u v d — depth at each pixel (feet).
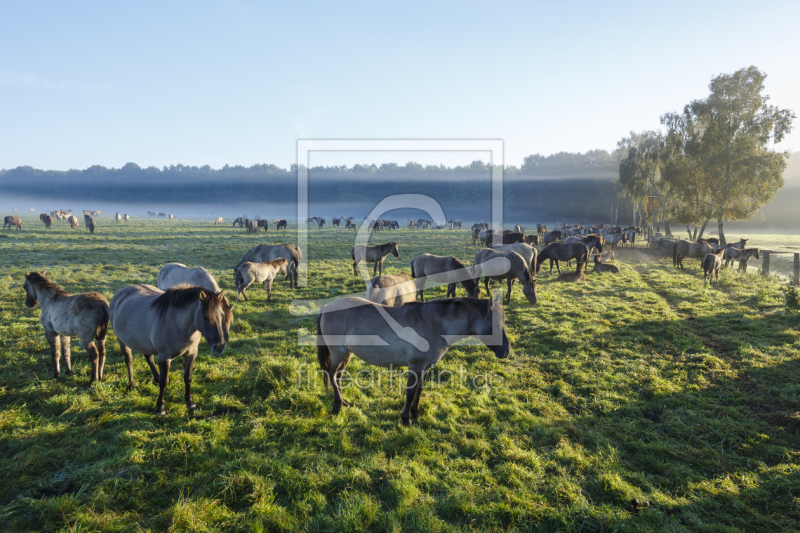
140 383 21.36
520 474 14.87
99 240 102.22
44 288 20.89
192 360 19.27
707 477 15.17
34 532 11.53
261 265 41.11
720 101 108.27
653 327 33.22
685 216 117.91
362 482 14.19
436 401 20.54
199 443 16.01
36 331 28.25
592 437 17.51
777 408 20.11
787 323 33.76
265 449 16.07
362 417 18.75
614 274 61.67
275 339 29.50
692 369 24.90
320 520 12.30
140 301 19.52
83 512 12.19
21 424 16.72
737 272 63.36
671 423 18.69
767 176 103.14
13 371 21.84
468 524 12.39
